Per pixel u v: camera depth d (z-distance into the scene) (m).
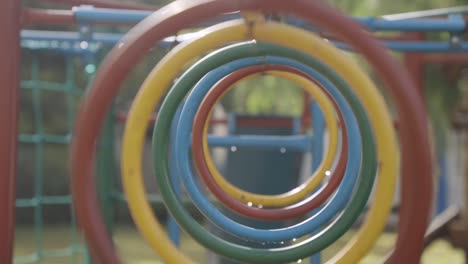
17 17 2.80
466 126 4.84
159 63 1.93
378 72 1.73
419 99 1.72
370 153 2.30
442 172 9.50
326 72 2.25
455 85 9.20
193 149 2.78
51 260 8.62
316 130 3.75
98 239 1.78
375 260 8.40
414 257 1.78
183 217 2.28
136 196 1.93
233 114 4.82
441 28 3.65
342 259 2.03
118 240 10.77
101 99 1.75
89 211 1.77
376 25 3.64
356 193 2.31
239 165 4.73
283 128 4.83
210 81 2.69
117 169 11.51
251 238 2.74
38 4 11.70
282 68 2.65
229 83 2.76
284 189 4.73
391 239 10.50
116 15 3.41
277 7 1.74
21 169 13.38
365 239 1.99
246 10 1.76
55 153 13.48
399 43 4.02
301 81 3.10
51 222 13.56
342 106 2.71
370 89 1.86
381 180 1.92
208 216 2.76
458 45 3.78
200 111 2.77
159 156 2.26
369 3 8.91
